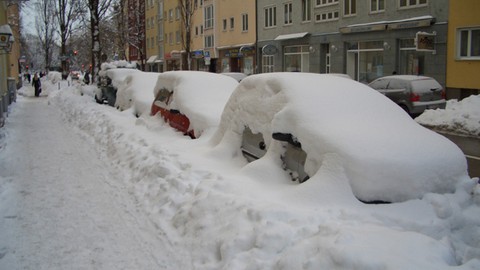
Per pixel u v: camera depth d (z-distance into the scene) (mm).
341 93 5617
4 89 19797
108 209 6305
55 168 8883
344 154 4668
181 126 9352
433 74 23672
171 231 5270
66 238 5359
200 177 6250
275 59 36438
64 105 21906
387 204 4500
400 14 25234
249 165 5746
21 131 14352
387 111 5480
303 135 5090
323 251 3537
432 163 4719
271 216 4398
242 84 6797
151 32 68250
